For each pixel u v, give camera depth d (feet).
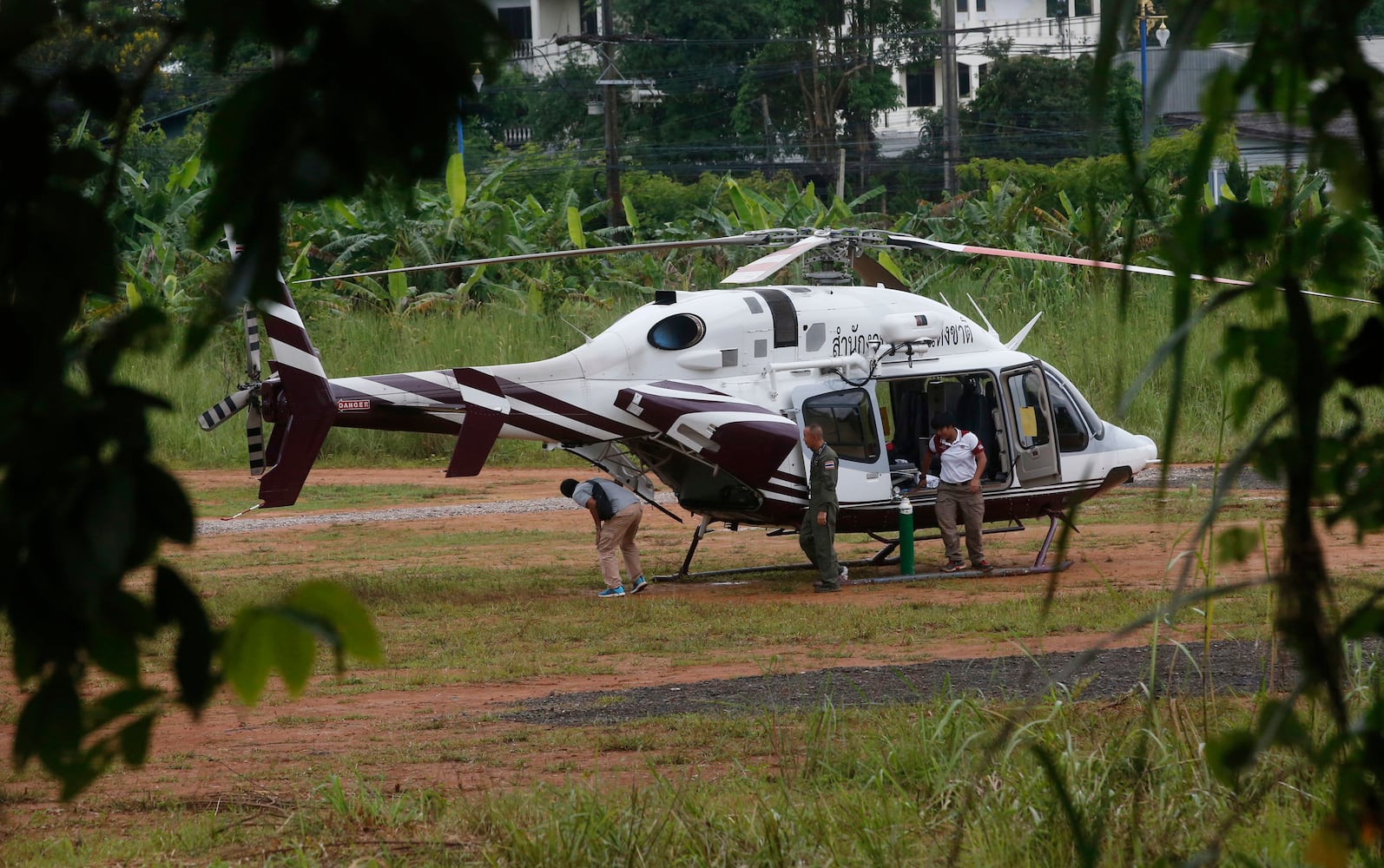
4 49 17.38
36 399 17.16
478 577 188.96
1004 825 69.31
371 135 18.04
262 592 172.24
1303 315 21.04
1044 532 220.02
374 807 82.84
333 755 102.37
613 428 171.53
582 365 170.40
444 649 143.23
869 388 179.83
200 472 313.73
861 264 191.93
